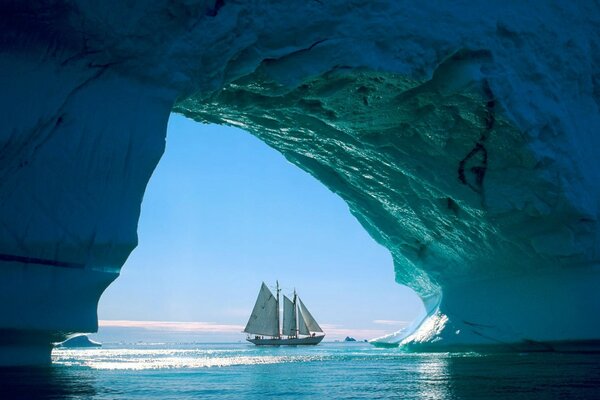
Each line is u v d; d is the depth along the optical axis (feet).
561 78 61.11
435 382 33.04
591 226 61.72
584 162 61.87
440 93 54.19
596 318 61.11
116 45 38.29
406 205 70.49
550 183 59.36
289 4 45.93
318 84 50.29
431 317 78.89
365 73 49.03
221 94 51.62
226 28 42.96
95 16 36.32
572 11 62.28
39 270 34.81
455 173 62.28
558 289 64.44
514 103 55.16
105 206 37.73
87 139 37.47
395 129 59.52
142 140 39.88
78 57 37.40
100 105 38.50
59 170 35.99
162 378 36.78
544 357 57.52
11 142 33.88
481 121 56.49
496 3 55.52
